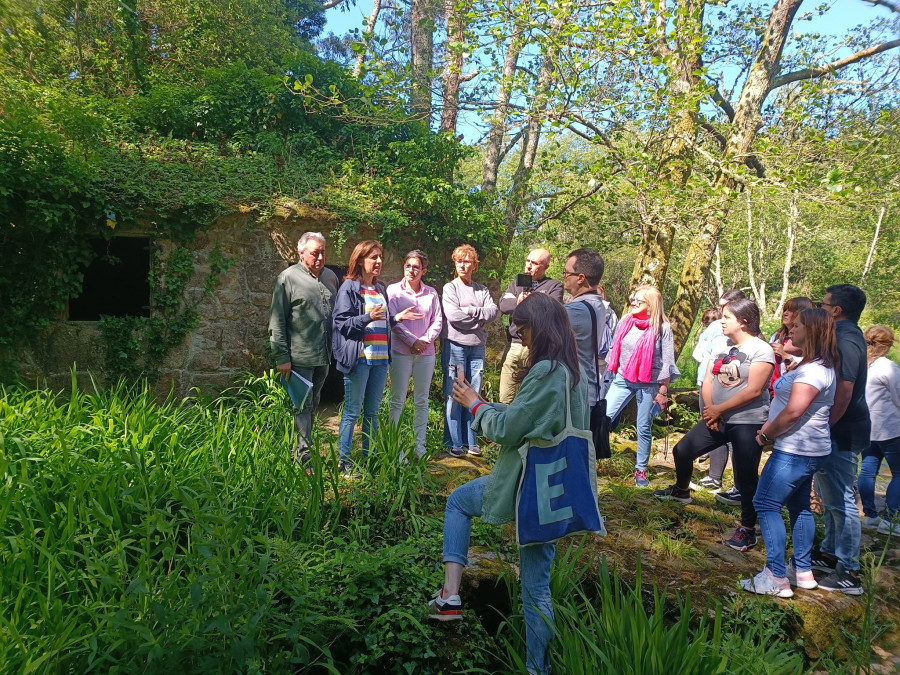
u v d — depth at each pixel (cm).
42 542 276
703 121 828
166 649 245
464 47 741
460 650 301
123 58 1148
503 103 789
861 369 395
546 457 271
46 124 657
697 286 877
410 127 1091
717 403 448
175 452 386
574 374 278
